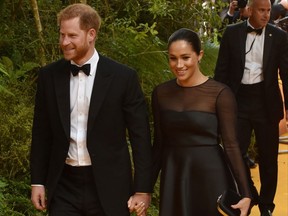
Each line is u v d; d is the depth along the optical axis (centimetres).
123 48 729
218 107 416
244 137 620
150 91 716
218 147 420
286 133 1040
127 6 771
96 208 399
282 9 1053
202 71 836
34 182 412
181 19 854
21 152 559
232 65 609
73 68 391
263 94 609
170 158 421
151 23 852
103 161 391
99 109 388
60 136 395
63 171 402
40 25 647
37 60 656
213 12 845
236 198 410
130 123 400
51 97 396
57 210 397
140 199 400
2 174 563
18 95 606
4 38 657
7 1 686
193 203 410
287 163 883
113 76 393
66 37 381
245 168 415
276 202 726
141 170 400
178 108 420
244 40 603
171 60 418
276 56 604
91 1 747
